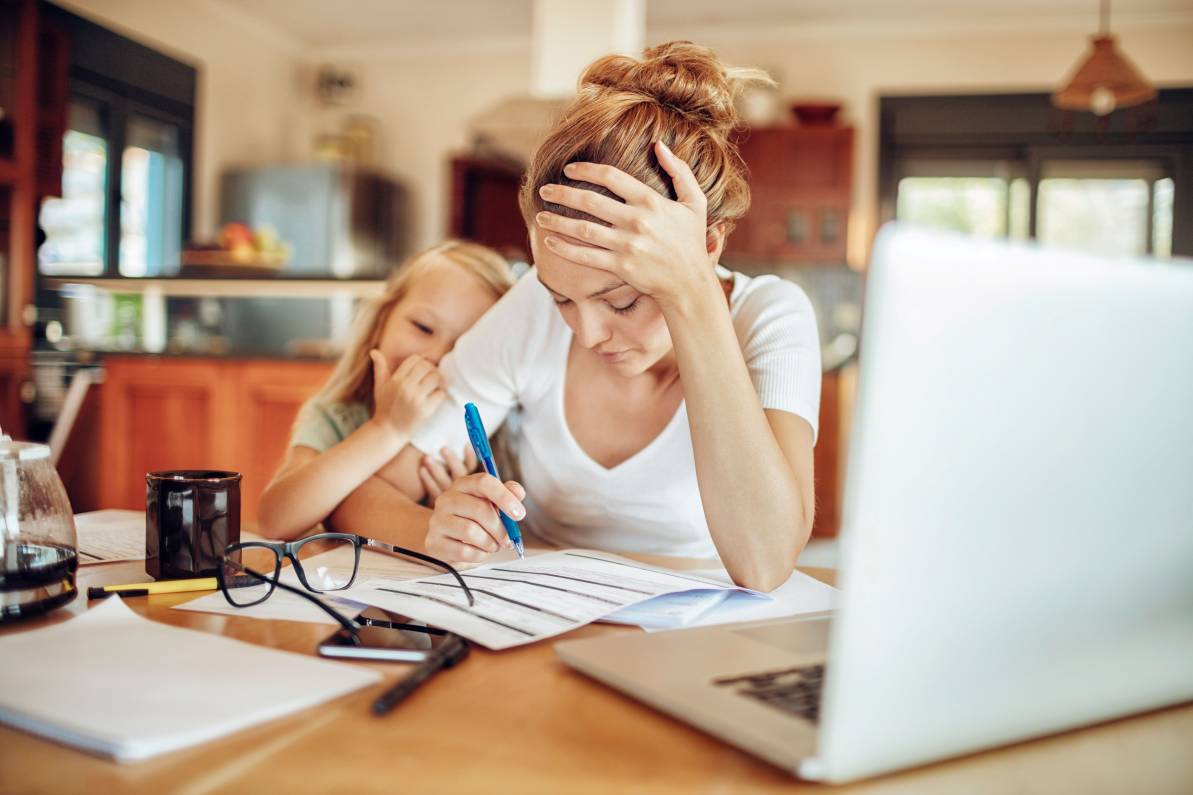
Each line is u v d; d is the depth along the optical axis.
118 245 5.36
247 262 4.20
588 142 0.93
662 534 1.21
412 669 0.65
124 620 0.72
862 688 0.47
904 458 0.44
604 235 0.87
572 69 4.43
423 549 1.05
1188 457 0.54
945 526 0.46
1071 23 5.90
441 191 6.71
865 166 6.21
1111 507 0.52
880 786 0.50
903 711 0.48
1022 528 0.49
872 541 0.45
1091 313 0.48
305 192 5.96
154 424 3.41
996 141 6.07
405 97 6.76
